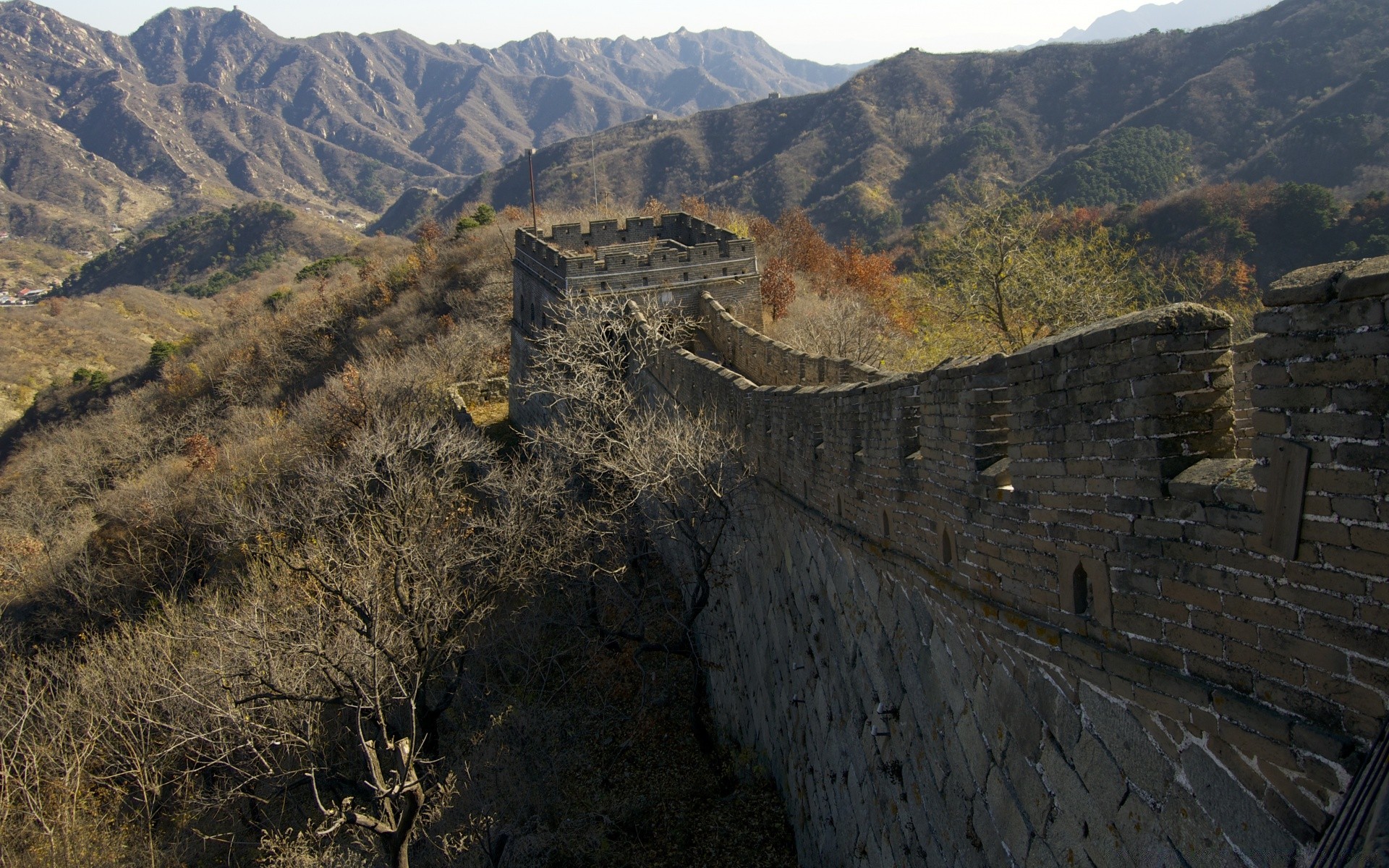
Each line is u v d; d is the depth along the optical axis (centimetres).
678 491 1822
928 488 820
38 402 8000
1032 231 2791
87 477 5000
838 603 1118
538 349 3391
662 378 2406
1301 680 401
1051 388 594
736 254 3092
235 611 2155
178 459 4872
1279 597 412
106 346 9725
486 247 6475
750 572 1593
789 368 1955
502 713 1933
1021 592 650
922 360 2744
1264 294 405
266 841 1659
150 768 1834
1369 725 367
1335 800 378
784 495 1378
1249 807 425
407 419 3647
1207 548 455
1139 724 509
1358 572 370
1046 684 609
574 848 1587
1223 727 443
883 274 4709
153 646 2198
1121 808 525
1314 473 388
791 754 1359
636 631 2147
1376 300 354
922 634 845
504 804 1694
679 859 1470
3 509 4500
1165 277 3167
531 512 2256
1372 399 359
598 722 1956
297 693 1564
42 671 2417
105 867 1714
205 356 7038
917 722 851
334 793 1883
